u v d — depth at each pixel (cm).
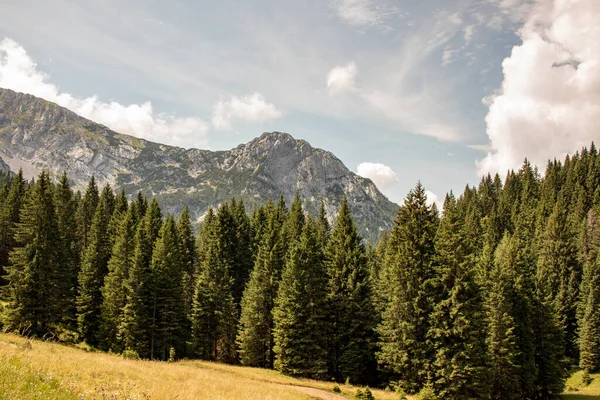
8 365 1341
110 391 1464
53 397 1159
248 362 5294
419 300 3934
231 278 6316
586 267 7219
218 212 7231
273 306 5509
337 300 4884
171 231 7325
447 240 3972
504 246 7800
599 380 6088
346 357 4578
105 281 5856
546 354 5338
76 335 5981
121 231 6169
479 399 3709
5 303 5922
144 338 5431
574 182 13788
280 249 6053
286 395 2641
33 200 5519
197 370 3253
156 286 5669
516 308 5256
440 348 3716
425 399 3606
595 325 6438
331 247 5300
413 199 4253
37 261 5300
